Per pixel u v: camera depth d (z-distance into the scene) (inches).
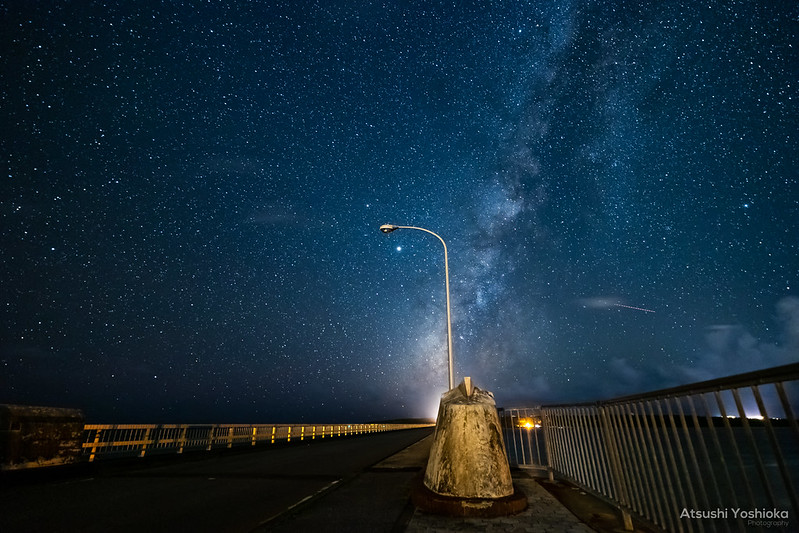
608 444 216.1
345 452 688.4
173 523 228.8
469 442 237.8
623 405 198.1
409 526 206.2
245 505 270.1
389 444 906.1
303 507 256.2
